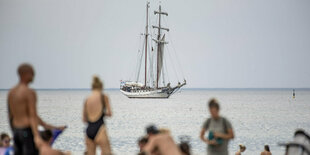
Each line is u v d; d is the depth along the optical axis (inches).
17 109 1263.5
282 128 7485.2
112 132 6697.8
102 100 1553.9
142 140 1820.9
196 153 4237.2
